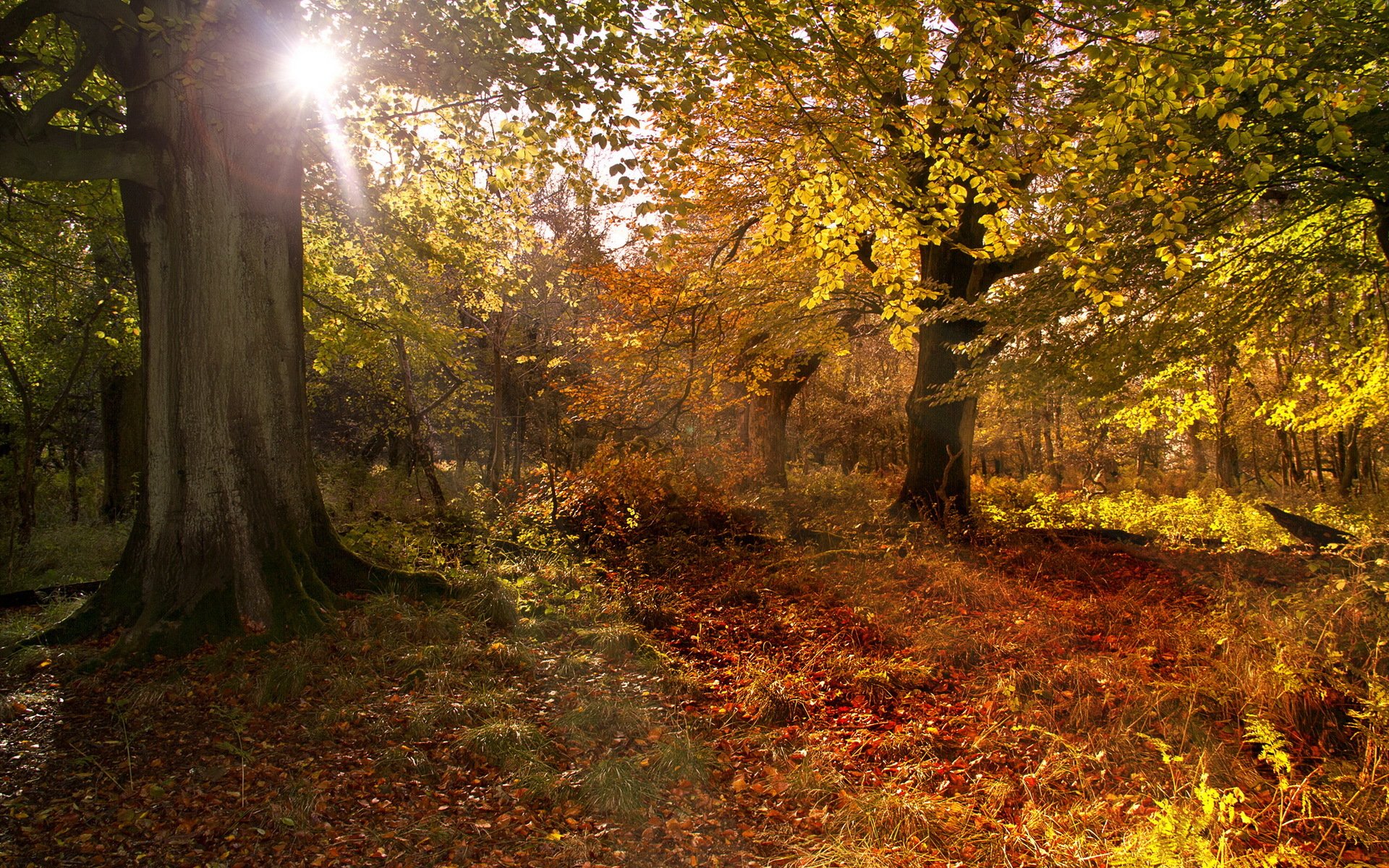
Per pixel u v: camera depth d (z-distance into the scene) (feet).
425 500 48.83
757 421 64.13
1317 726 15.88
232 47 20.63
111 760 14.84
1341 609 17.67
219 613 20.57
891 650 22.34
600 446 43.98
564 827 13.19
